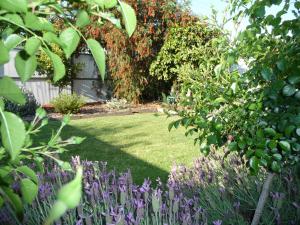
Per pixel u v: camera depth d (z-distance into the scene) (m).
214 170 3.44
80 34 0.69
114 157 6.62
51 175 2.96
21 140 0.60
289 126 1.96
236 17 2.23
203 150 2.36
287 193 2.88
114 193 2.66
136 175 5.43
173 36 14.26
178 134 8.95
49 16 0.71
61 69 0.67
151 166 5.95
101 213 2.27
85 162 3.29
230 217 2.69
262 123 2.10
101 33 14.38
